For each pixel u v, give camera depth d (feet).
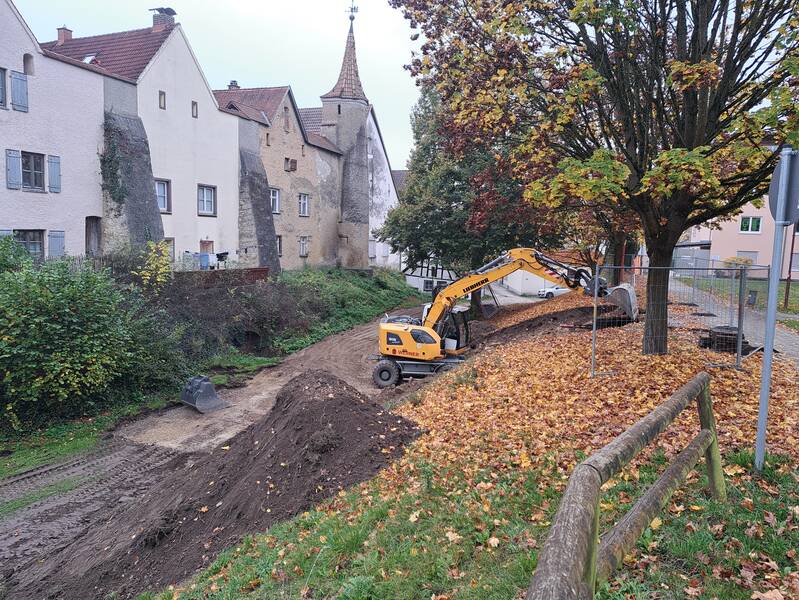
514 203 76.69
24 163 72.49
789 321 58.13
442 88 39.86
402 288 152.97
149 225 86.43
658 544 14.21
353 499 23.30
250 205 113.19
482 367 42.70
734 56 30.60
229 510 27.07
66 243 77.41
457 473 22.77
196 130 100.58
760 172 29.96
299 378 35.06
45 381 51.24
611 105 38.73
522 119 38.78
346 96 154.51
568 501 7.76
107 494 39.78
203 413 57.41
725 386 27.73
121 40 97.25
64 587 26.37
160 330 66.90
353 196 156.66
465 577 15.24
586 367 35.17
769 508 15.25
